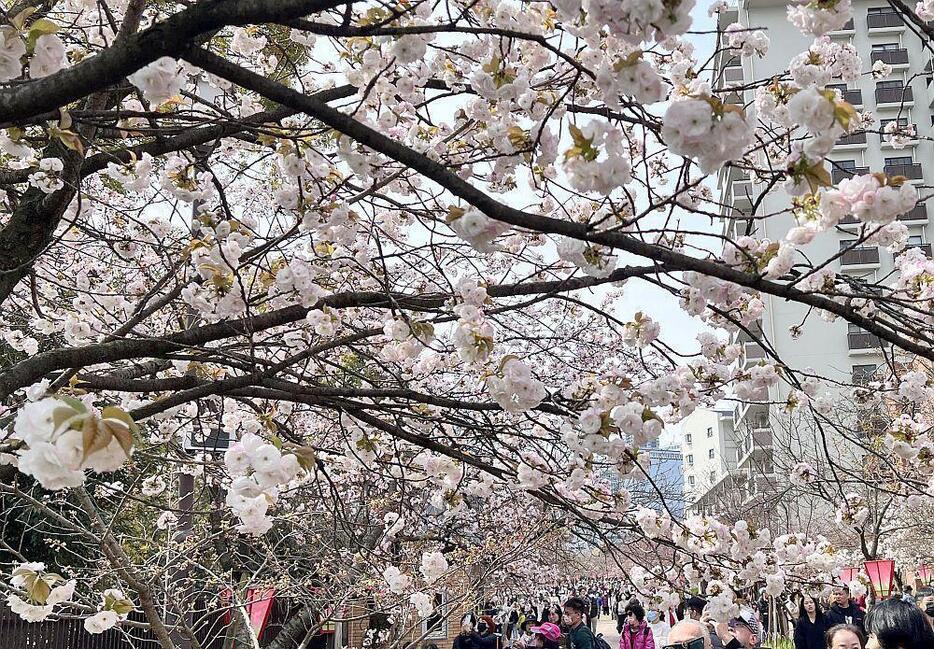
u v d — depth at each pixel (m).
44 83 2.22
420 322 3.83
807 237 3.31
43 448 1.81
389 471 5.86
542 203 4.98
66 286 5.61
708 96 2.32
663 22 2.28
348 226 4.20
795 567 5.09
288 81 5.05
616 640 20.92
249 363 4.25
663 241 4.50
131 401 5.16
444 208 4.80
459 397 6.25
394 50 3.27
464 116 4.41
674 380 3.90
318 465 5.23
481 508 9.47
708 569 4.48
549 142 3.38
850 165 27.78
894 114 27.83
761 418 21.22
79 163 3.78
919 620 3.11
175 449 6.01
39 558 11.41
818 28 3.06
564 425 3.90
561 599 17.28
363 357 5.45
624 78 2.60
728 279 2.62
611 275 3.30
